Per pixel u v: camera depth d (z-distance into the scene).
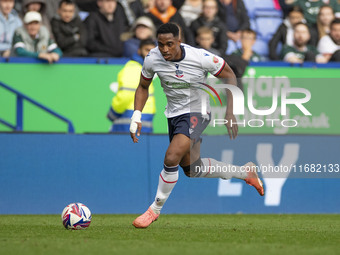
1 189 30.30
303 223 25.30
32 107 32.88
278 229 21.42
